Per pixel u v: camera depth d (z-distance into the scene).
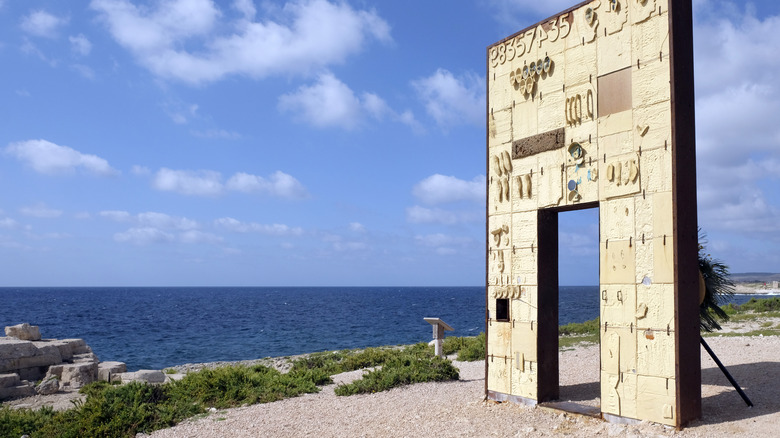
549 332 10.70
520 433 9.23
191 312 96.19
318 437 10.52
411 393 14.00
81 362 22.03
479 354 21.22
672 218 8.29
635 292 8.73
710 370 12.69
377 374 15.88
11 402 17.66
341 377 18.80
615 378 8.95
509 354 11.17
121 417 12.41
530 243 10.82
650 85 8.77
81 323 69.88
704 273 10.77
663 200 8.44
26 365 20.38
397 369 16.19
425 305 120.62
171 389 15.41
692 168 8.55
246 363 30.12
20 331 23.55
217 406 14.23
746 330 20.48
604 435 8.48
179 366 30.56
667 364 8.22
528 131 11.02
